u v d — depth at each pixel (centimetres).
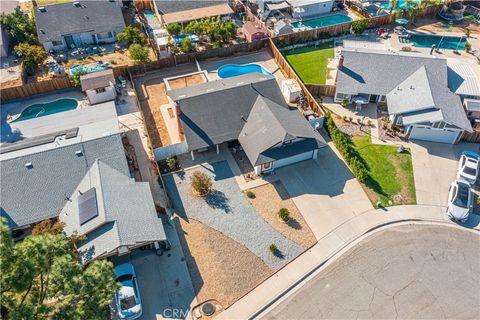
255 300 3316
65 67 6256
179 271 3516
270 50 6594
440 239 3762
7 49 6438
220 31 6694
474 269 3512
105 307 2634
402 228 3872
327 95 5506
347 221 3934
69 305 2384
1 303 2217
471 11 7450
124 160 4084
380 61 5356
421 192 4203
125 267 3416
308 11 7500
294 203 4103
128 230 3425
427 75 5044
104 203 3556
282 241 3759
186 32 6856
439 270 3506
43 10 6762
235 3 7869
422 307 3256
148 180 4372
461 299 3306
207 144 4400
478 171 4353
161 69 6222
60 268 2431
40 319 2273
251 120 4600
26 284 2230
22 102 5591
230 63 6344
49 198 3788
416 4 7175
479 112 4872
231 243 3741
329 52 6500
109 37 6881
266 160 4194
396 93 5050
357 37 6869
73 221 3544
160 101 5584
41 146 4094
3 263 2155
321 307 3269
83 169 3978
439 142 4781
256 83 4900
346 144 4541
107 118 4888
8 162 3838
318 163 4534
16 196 3728
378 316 3203
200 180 4112
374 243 3738
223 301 3309
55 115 4984
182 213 4006
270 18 7369
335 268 3544
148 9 7975
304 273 3506
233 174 4412
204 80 5916
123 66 5903
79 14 6812
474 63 6094
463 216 3841
